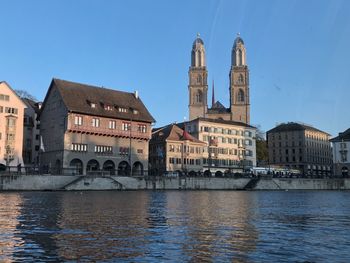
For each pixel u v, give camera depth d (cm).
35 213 3033
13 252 1622
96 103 9506
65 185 7356
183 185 8706
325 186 10888
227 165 13125
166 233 2105
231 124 13425
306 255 1617
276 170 13362
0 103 9081
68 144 8950
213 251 1673
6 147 9075
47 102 9856
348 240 1950
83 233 2080
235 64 16925
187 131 13012
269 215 3127
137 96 10669
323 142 18738
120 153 9694
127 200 4759
